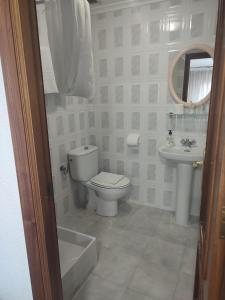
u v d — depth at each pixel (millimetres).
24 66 693
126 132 2654
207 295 751
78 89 1608
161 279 1669
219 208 650
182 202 2295
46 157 840
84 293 1565
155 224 2377
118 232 2252
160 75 2314
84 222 2443
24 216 846
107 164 2893
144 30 2279
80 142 2703
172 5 2117
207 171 1160
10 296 1082
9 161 814
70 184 2588
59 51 1430
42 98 797
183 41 2154
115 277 1696
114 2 2303
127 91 2520
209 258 802
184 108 2301
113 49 2473
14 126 741
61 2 1376
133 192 2809
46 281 923
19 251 945
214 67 1020
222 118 720
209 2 1982
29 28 705
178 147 2385
